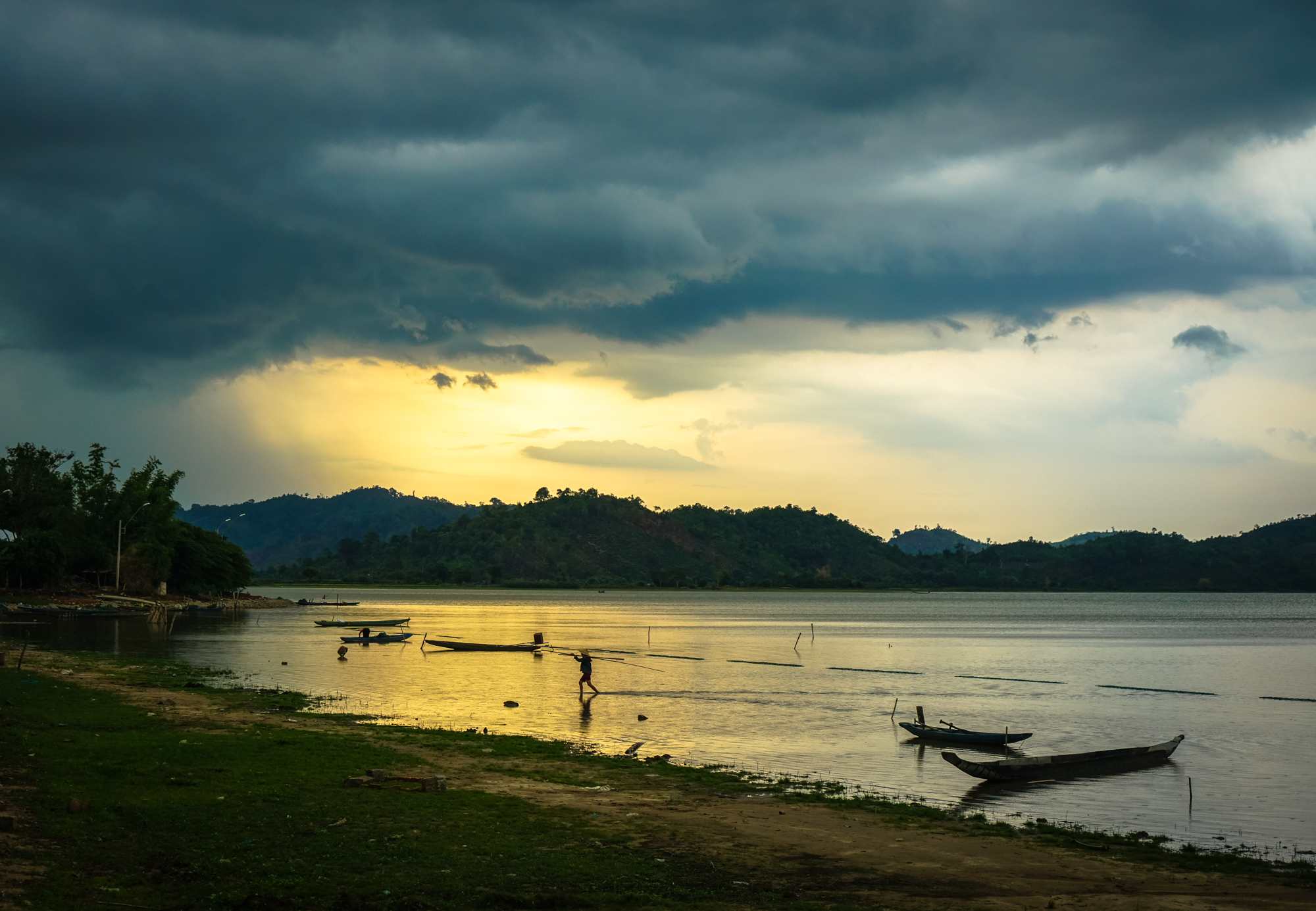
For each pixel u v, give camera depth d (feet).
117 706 120.57
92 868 55.01
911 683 205.67
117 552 449.89
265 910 50.62
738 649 301.43
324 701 149.38
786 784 93.91
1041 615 654.53
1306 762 114.52
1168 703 176.86
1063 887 62.85
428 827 68.28
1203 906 59.62
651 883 59.88
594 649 295.28
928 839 73.92
